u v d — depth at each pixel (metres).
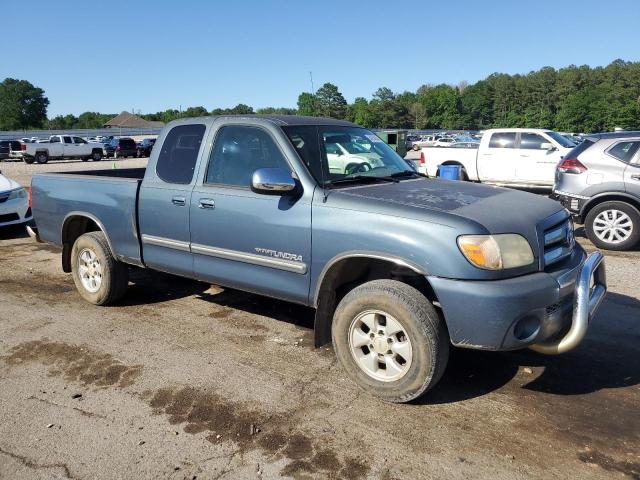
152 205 4.98
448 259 3.36
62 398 3.81
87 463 3.09
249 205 4.27
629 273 6.83
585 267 3.60
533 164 13.78
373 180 4.36
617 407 3.63
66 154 37.19
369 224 3.66
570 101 99.81
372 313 3.67
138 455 3.16
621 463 3.05
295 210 4.01
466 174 14.91
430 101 134.88
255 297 5.99
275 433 3.37
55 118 139.38
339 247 3.78
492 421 3.48
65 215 5.82
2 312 5.55
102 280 5.54
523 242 3.49
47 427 3.45
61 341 4.79
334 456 3.13
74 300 5.94
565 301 3.66
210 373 4.16
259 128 4.37
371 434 3.34
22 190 9.84
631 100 94.44
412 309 3.45
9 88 126.88
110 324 5.20
